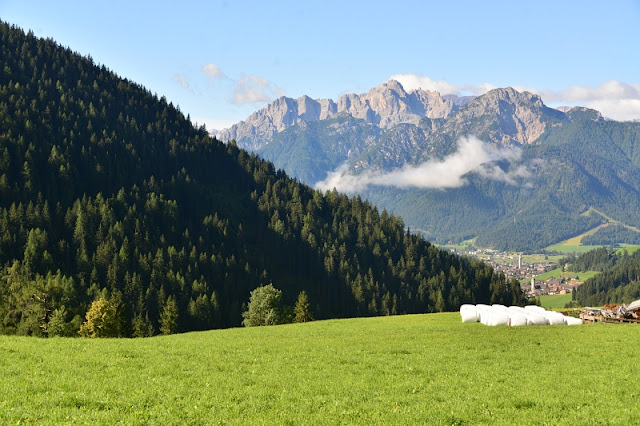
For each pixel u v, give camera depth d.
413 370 36.38
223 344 48.41
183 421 22.80
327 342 50.50
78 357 36.38
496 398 29.03
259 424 22.98
